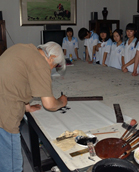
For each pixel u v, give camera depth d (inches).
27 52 47.3
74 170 36.3
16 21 202.8
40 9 206.4
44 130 50.9
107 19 229.6
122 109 61.2
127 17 221.0
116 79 95.0
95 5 224.1
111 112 59.7
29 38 210.1
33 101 70.3
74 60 151.1
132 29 119.3
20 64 46.4
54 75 105.9
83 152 41.2
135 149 38.0
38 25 209.3
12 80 46.8
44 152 86.4
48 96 46.8
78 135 45.9
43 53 49.9
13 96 48.0
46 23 211.3
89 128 50.7
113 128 50.0
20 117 51.4
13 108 48.8
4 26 185.8
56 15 212.7
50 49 49.7
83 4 220.1
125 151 38.9
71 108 63.9
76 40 187.6
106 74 105.3
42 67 46.1
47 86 46.5
